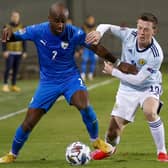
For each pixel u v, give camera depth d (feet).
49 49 83.05
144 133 114.42
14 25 191.42
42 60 84.28
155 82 86.17
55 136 113.09
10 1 273.13
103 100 168.86
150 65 83.71
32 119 84.74
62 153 95.25
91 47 83.56
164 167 82.12
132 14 283.38
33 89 204.74
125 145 101.65
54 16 81.15
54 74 84.12
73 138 110.52
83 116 84.12
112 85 211.20
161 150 86.63
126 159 88.43
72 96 83.66
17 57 197.47
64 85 84.28
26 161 87.86
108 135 87.81
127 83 86.74
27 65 252.62
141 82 83.82
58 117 138.82
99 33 83.20
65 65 83.97
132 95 86.43
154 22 82.84
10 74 219.00
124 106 86.79
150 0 282.15
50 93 84.33
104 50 83.87
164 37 278.05
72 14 273.95
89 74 236.63
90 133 85.56
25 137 85.66
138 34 83.20
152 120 85.10
